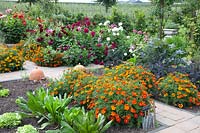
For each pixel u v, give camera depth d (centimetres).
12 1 1759
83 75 473
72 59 760
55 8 1487
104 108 362
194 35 719
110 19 1355
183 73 543
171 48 607
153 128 369
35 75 586
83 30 865
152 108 381
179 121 397
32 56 823
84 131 309
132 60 691
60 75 625
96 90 394
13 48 794
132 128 365
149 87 489
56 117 362
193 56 654
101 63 791
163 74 549
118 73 514
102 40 866
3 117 363
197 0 983
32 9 1386
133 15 1430
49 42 830
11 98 471
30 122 375
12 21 1022
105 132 351
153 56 596
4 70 675
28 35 936
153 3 1005
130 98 369
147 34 977
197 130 368
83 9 1872
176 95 458
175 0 1033
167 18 1152
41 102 386
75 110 346
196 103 459
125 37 897
